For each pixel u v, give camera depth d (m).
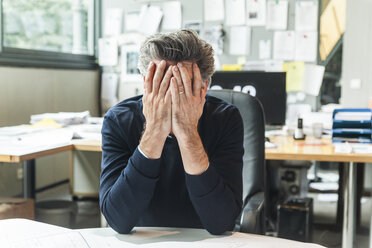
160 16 4.28
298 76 4.00
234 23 4.10
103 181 1.03
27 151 1.84
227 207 0.95
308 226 2.47
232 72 2.53
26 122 3.52
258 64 4.02
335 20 3.93
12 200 2.41
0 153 1.80
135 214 0.94
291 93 4.02
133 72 4.42
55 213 3.22
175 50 0.92
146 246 0.86
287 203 2.54
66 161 4.18
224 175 1.06
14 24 3.44
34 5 3.68
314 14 3.93
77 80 4.21
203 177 0.93
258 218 1.22
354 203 2.03
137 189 0.93
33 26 3.69
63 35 4.12
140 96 1.18
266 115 2.50
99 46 4.50
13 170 3.36
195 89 0.94
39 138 2.15
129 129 1.09
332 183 4.12
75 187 3.49
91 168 3.45
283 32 3.99
